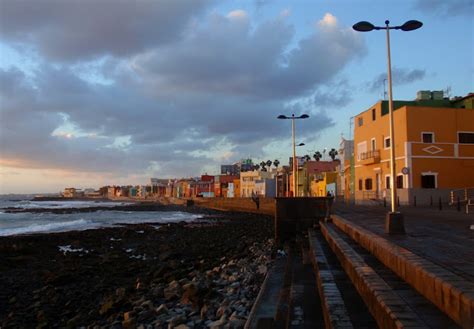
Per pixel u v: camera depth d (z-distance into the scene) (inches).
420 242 394.3
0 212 4402.1
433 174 1665.8
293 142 1704.0
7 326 526.9
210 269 846.5
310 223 993.5
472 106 1817.2
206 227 2182.6
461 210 1137.4
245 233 1717.5
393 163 523.8
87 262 1052.5
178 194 7603.4
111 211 4510.3
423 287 222.7
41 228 2354.8
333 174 3157.0
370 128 2032.5
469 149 1701.5
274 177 4618.6
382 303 206.1
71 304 621.9
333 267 418.6
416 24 551.2
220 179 6176.2
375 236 430.3
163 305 519.5
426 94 1951.3
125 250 1312.7
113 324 487.8
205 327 434.0
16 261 1069.8
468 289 176.7
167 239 1631.4
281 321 342.6
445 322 172.7
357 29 567.2
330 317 235.3
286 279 493.0
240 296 531.2
